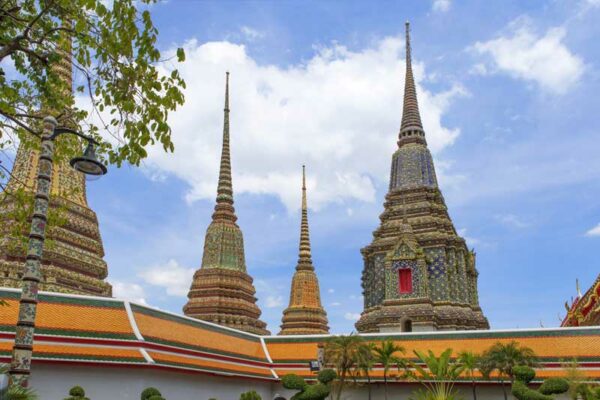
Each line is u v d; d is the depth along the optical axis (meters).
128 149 17.08
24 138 19.89
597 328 44.31
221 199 72.06
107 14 16.14
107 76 16.70
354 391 45.34
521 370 37.16
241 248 70.25
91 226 49.06
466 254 63.75
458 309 57.28
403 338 48.22
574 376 38.81
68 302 36.53
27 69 17.84
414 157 67.56
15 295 34.62
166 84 16.81
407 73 73.88
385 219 65.88
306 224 83.50
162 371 37.22
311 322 75.25
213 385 41.91
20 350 14.10
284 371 48.84
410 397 44.44
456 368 40.41
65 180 47.91
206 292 65.62
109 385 34.44
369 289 63.50
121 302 38.59
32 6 17.33
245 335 50.53
